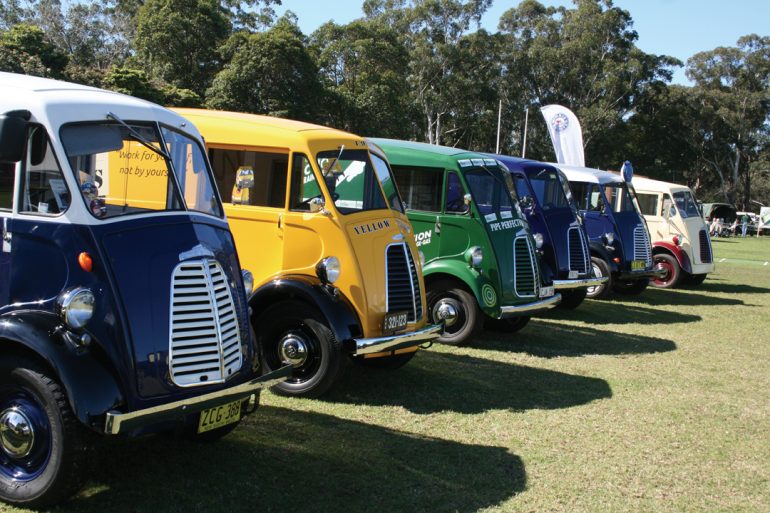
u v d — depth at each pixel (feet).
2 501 13.76
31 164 14.52
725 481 18.42
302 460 17.20
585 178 47.75
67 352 13.23
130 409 13.70
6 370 13.56
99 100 15.66
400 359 25.41
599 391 25.93
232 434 18.52
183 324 14.74
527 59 177.27
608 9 179.11
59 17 156.76
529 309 30.78
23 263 14.38
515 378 26.73
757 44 220.84
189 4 130.21
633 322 41.22
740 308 49.55
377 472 16.85
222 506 14.39
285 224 22.84
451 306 30.86
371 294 22.38
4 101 14.80
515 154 188.03
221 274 16.02
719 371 30.60
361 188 23.98
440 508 15.23
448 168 31.01
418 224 31.30
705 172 230.07
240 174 23.45
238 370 15.84
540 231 38.04
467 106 178.19
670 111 199.41
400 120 147.02
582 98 178.81
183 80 129.49
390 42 157.48
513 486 16.84
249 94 122.52
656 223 57.77
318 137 23.22
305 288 21.57
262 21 175.94
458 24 175.83
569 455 19.26
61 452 13.10
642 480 18.01
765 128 215.51
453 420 21.34
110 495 14.49
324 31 157.69
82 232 14.03
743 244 134.92
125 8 163.73
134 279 14.24
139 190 15.62
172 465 16.24
